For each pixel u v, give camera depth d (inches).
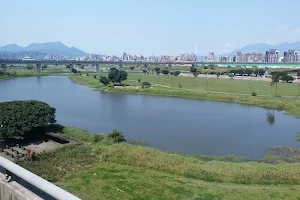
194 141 1739.7
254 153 1541.6
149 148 1406.3
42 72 6875.0
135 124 2142.0
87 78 5324.8
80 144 1433.3
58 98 3344.0
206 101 3390.7
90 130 1940.2
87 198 890.1
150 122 2223.2
